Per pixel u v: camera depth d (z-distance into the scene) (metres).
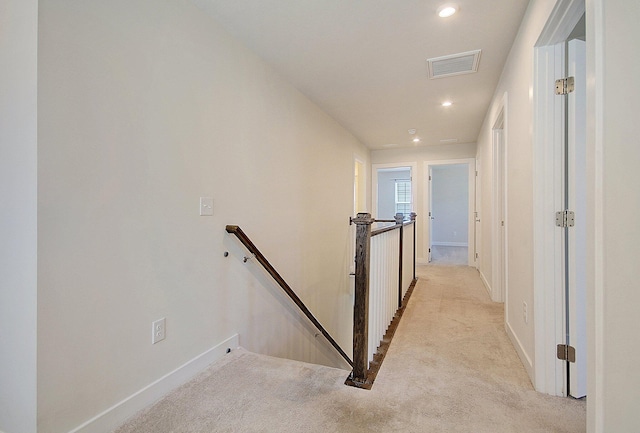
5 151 1.28
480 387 1.74
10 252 1.27
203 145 2.06
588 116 1.08
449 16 2.11
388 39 2.40
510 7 2.00
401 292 3.33
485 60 2.69
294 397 1.65
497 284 3.55
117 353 1.52
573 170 1.64
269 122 2.84
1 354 1.31
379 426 1.41
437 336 2.52
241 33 2.32
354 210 5.71
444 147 6.18
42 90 1.23
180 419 1.50
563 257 1.68
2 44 1.27
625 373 0.92
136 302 1.62
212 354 2.10
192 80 1.97
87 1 1.39
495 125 3.41
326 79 3.10
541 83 1.73
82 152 1.37
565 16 1.46
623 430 0.93
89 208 1.40
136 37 1.61
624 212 0.92
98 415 1.43
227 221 2.28
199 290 2.02
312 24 2.21
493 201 3.59
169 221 1.81
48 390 1.26
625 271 0.92
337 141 4.57
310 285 3.68
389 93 3.46
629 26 0.89
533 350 1.77
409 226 4.07
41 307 1.24
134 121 1.60
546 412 1.52
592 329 1.06
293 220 3.28
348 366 4.71
